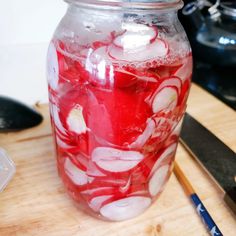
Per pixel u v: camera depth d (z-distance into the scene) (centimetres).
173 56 18
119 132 18
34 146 30
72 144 20
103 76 17
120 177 19
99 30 18
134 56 17
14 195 24
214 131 32
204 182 26
